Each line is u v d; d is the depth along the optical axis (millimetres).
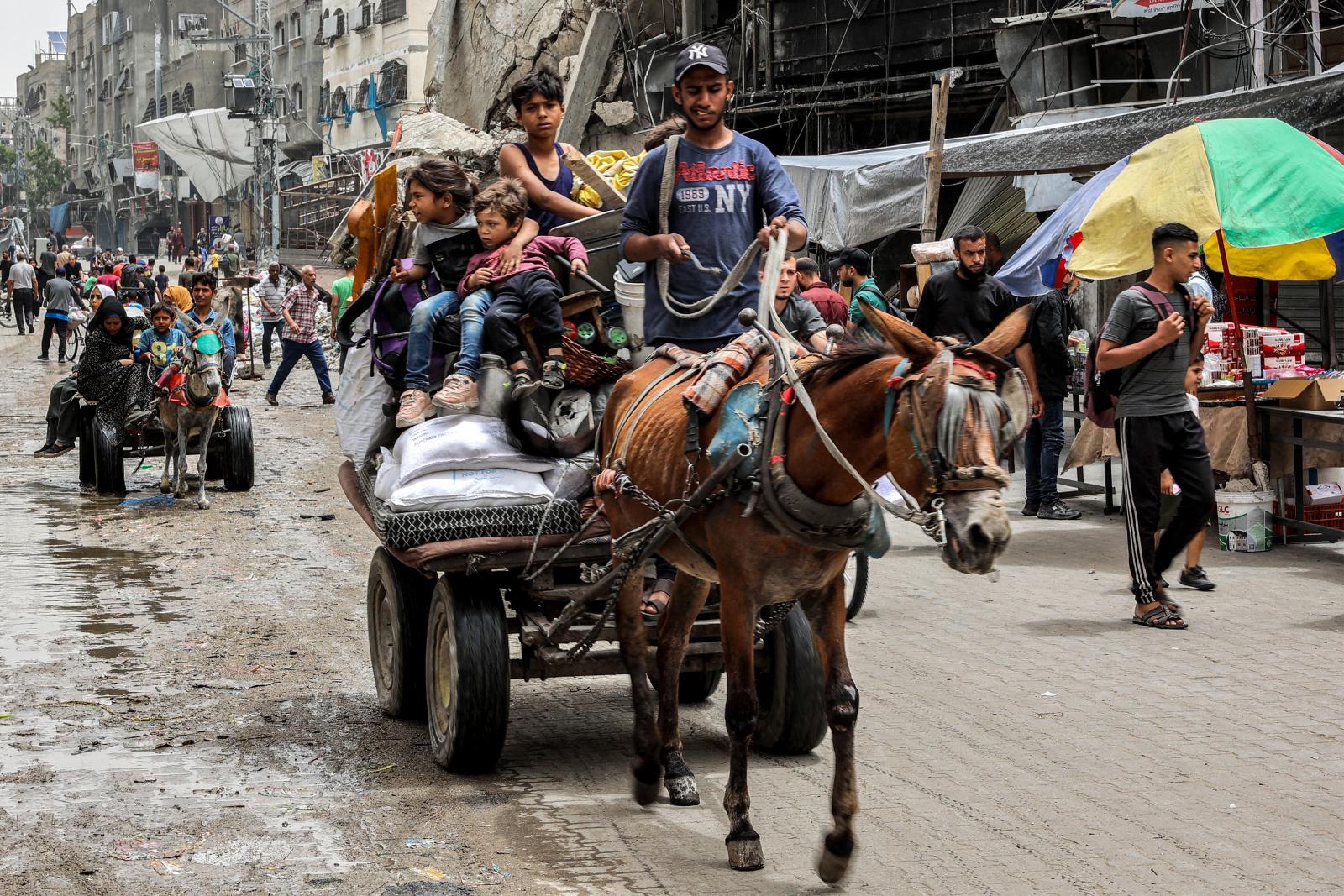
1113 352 7922
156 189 82562
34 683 7109
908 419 3752
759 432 4367
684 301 5477
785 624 5789
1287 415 10156
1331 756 5746
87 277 41344
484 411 5777
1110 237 10555
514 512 5516
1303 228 9992
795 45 23328
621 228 5574
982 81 20938
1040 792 5379
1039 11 19156
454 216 6156
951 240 12055
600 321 6008
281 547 11047
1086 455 12258
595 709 6754
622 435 5219
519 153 6543
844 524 4250
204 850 4855
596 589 5074
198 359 12742
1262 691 6727
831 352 4336
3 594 9250
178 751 6027
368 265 6699
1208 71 16875
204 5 97625
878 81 21672
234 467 13781
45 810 5270
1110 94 18672
